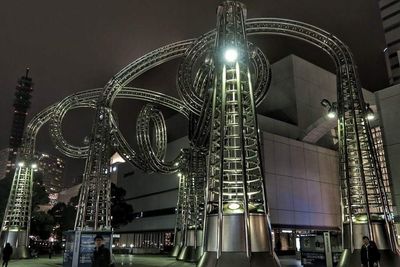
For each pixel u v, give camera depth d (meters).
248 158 15.17
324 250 22.92
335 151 50.66
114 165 83.06
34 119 34.12
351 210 19.11
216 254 13.13
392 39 61.00
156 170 32.62
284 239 43.31
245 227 13.01
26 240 32.69
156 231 61.31
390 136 33.12
